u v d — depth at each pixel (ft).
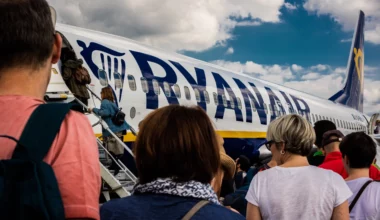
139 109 44.47
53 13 6.31
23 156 4.79
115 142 32.17
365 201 13.29
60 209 4.60
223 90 59.21
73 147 5.08
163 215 6.42
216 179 10.25
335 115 102.32
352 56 141.59
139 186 7.00
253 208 11.60
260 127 65.26
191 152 6.78
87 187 4.97
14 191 4.49
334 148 17.19
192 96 52.47
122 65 44.39
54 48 6.13
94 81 40.29
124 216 6.52
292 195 11.16
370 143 13.79
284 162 12.00
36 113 5.16
